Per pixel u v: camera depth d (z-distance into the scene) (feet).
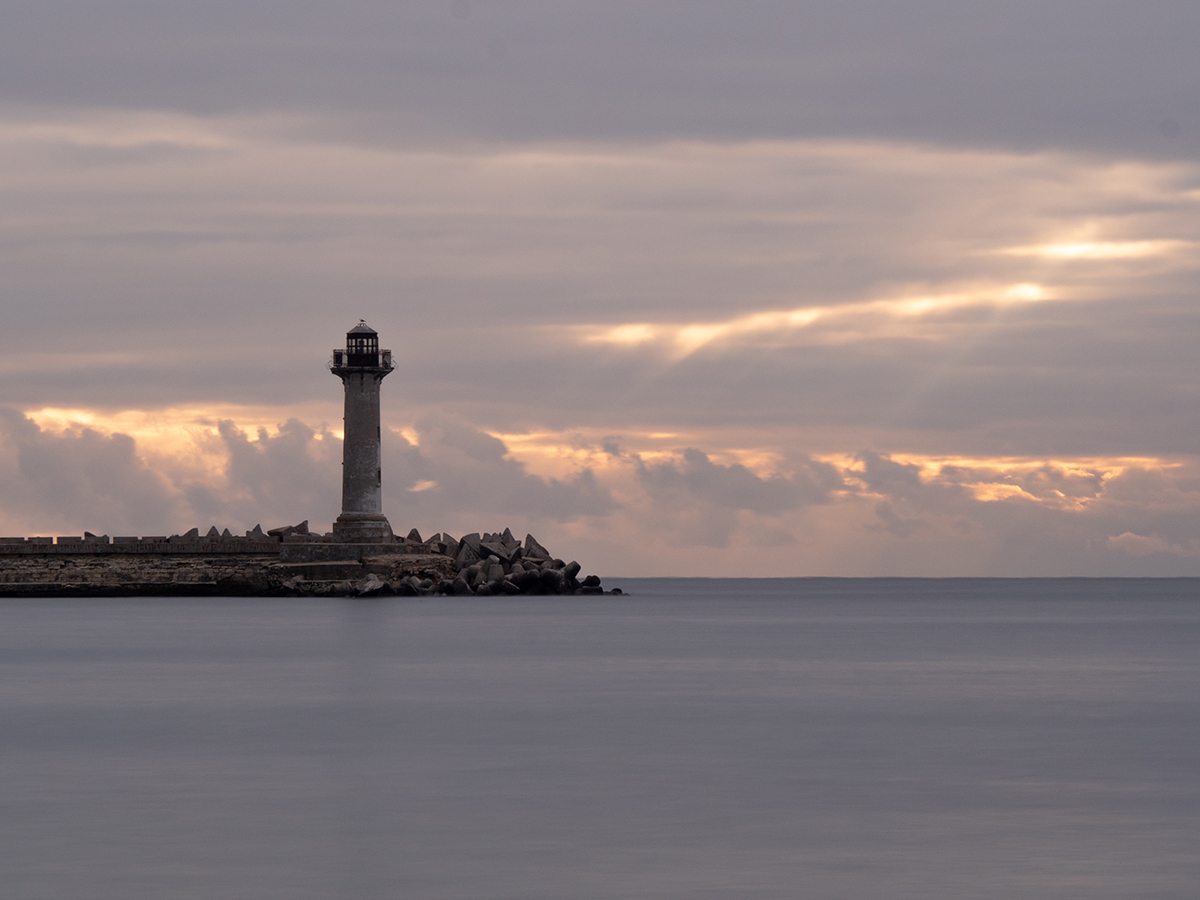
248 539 642.63
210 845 143.33
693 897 125.18
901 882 129.39
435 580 648.38
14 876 132.36
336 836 147.23
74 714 243.60
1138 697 272.92
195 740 212.23
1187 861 136.15
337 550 636.07
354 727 226.79
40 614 552.41
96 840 145.38
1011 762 192.03
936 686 295.48
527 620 548.72
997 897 124.77
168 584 632.79
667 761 192.85
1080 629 552.00
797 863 135.95
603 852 140.56
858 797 167.02
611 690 285.64
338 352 621.31
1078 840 144.56
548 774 182.50
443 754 198.90
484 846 143.02
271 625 489.67
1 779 178.60
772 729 224.94
